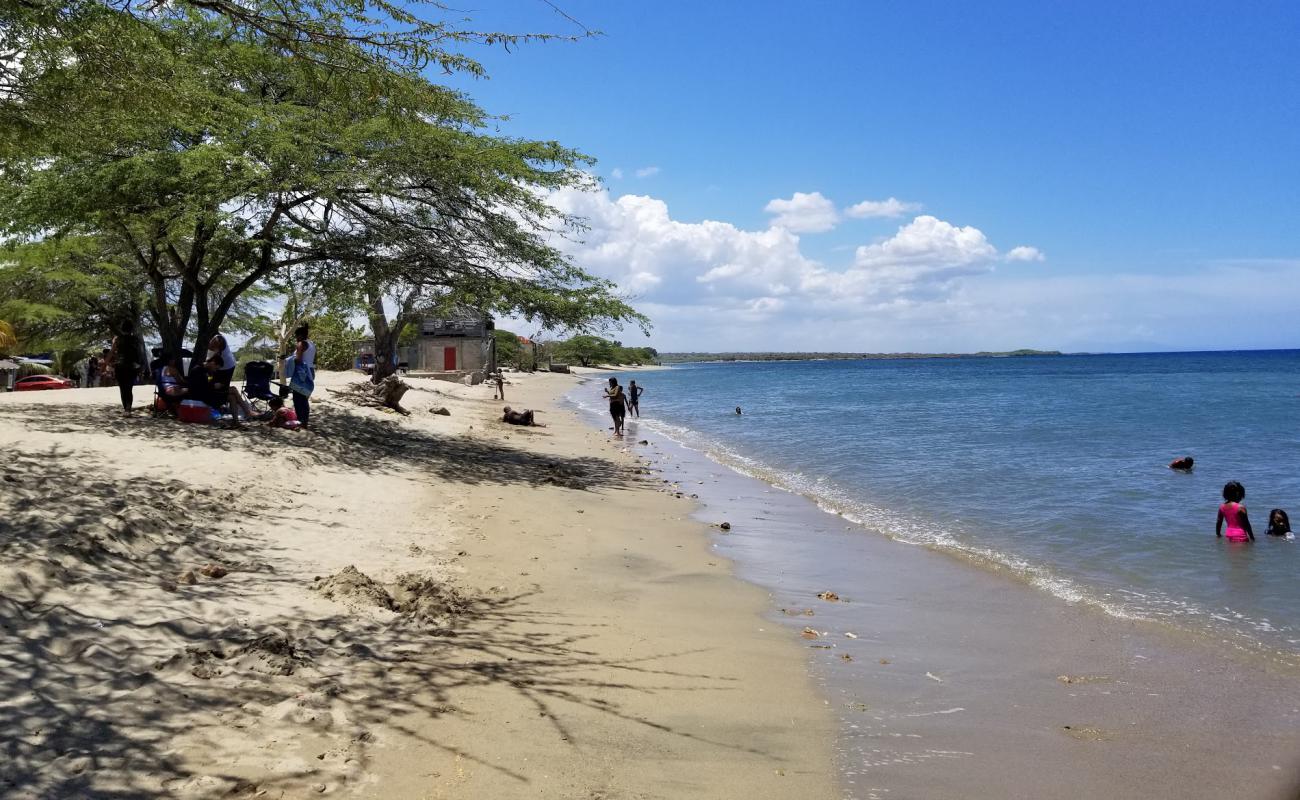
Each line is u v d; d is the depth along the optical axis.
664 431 28.45
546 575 8.02
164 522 7.43
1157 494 14.38
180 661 4.60
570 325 17.41
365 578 6.66
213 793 3.38
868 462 19.48
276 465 11.59
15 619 4.84
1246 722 5.04
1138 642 6.62
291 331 33.88
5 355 29.11
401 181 15.89
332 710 4.33
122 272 27.44
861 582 8.58
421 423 22.59
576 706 4.84
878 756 4.48
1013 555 9.85
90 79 8.64
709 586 8.20
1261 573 8.86
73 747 3.62
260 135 14.20
